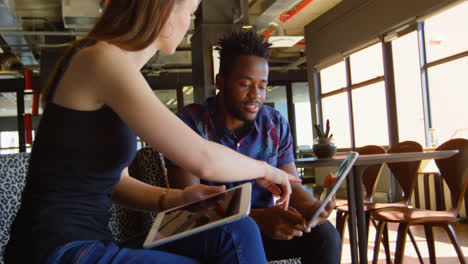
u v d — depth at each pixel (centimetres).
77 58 83
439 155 214
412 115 687
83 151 82
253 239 86
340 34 867
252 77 147
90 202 84
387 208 278
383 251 356
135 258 78
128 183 115
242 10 670
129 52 91
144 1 89
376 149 325
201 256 86
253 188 155
